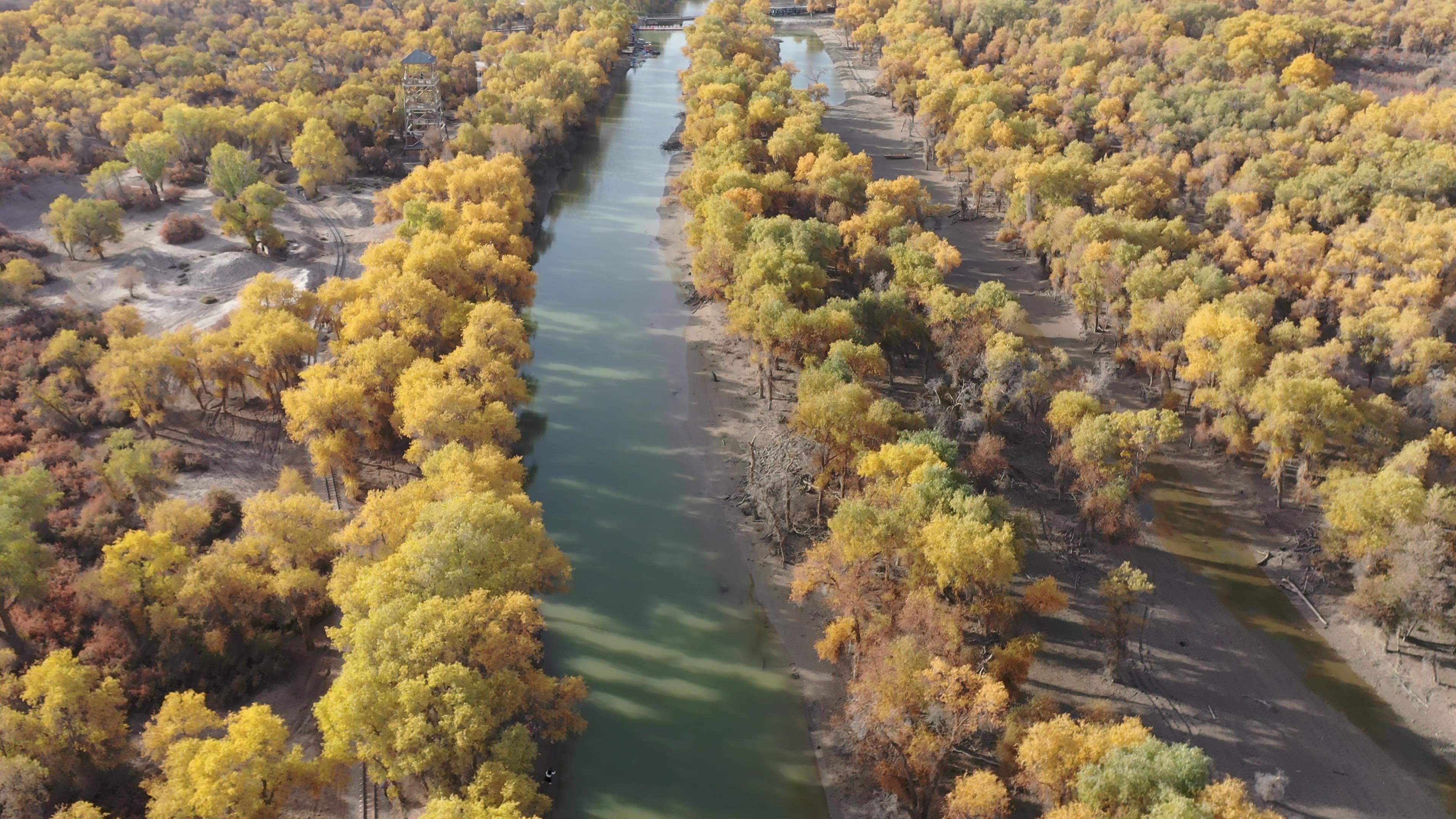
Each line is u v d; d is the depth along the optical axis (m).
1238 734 92.62
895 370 154.88
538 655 89.00
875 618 97.12
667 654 106.00
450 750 78.50
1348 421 117.25
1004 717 88.31
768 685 102.19
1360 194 177.12
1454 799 86.44
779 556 119.50
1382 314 139.38
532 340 171.00
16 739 79.75
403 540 101.06
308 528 101.62
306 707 96.44
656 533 124.56
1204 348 133.88
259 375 146.00
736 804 89.19
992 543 90.94
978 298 147.62
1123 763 71.12
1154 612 107.81
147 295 179.50
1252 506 124.25
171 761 77.81
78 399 142.62
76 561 109.62
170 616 95.38
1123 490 112.31
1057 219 175.38
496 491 108.06
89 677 85.00
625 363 164.25
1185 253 173.62
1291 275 157.38
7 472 121.81
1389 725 93.62
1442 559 96.50
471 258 157.75
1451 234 154.12
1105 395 142.12
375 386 131.12
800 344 142.00
